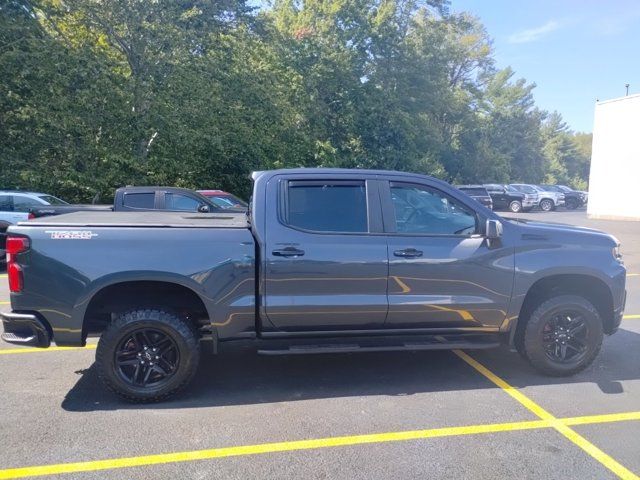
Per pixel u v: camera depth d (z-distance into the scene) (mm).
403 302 4578
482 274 4672
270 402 4406
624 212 24719
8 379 4910
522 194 34781
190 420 4051
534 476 3252
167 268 4270
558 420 4047
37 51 16734
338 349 4582
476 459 3455
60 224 4301
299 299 4449
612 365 5316
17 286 4195
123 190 10766
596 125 26031
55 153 18406
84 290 4199
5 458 3461
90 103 17562
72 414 4156
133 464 3396
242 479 3223
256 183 4609
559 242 4852
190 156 20516
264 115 22484
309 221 4539
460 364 5391
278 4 33125
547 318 4863
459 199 4785
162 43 19250
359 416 4121
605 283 4895
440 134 42188
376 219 4617
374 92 29266
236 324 4453
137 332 4320
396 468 3346
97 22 18422
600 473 3289
